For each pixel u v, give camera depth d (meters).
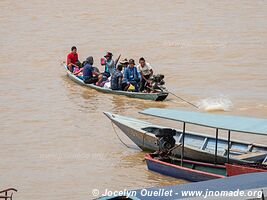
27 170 53.41
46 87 79.19
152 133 56.09
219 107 68.88
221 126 49.28
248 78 80.50
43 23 116.06
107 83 77.62
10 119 66.50
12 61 92.19
